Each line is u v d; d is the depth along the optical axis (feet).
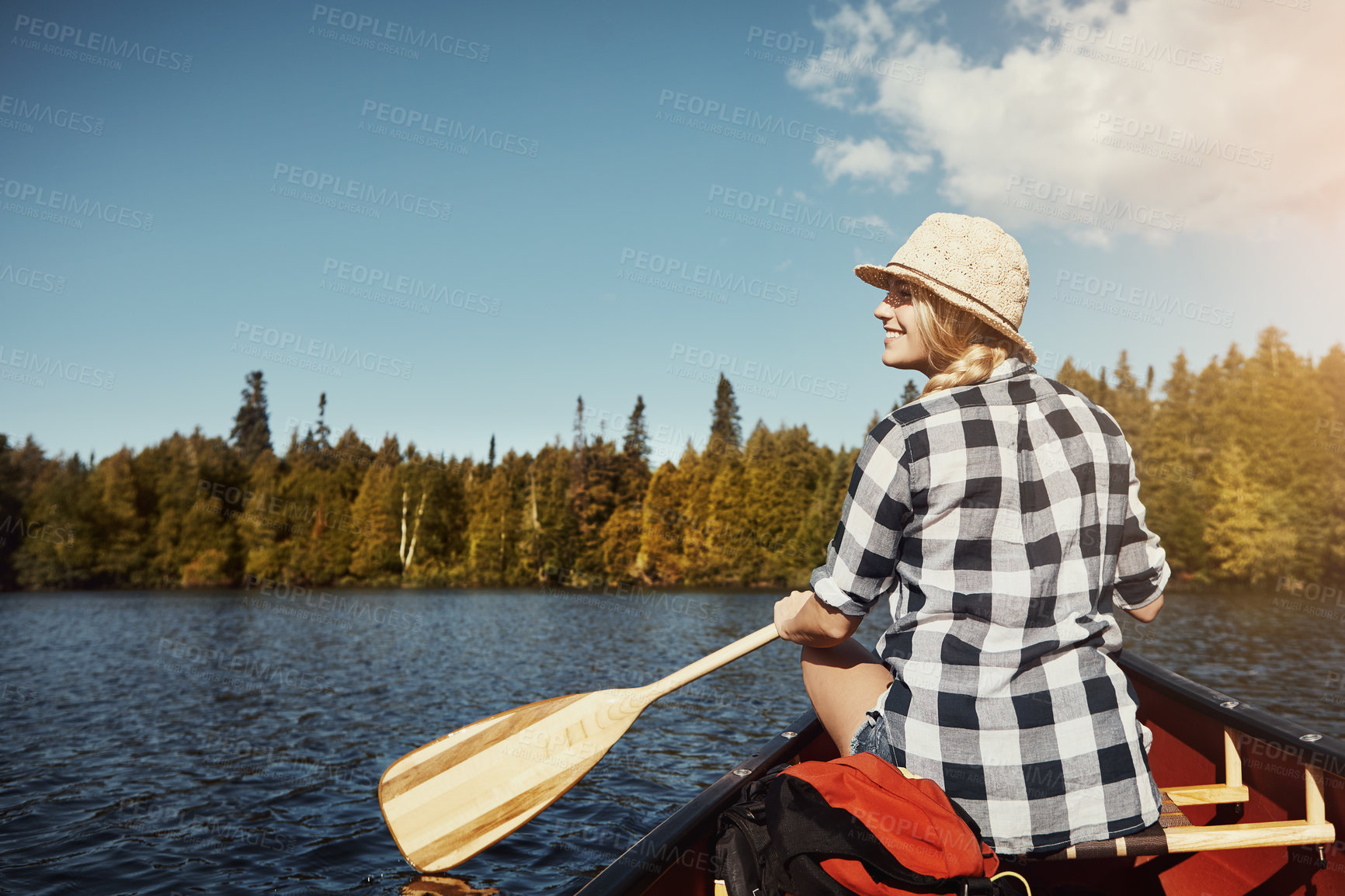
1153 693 7.11
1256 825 4.23
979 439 3.75
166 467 167.63
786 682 40.68
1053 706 3.63
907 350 4.36
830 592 4.00
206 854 15.80
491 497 175.42
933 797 3.52
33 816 18.48
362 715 31.89
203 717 31.55
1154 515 132.67
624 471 173.37
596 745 6.18
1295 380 134.51
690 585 156.56
